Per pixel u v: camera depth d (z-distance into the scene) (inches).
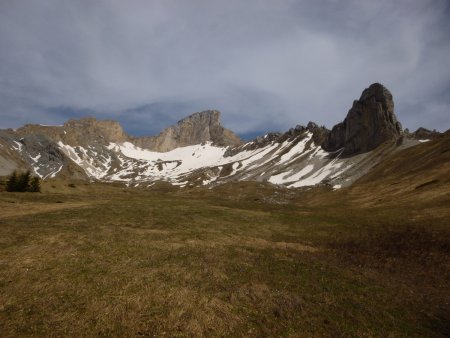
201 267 1037.2
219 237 1567.4
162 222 1831.9
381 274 1154.7
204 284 895.7
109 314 701.3
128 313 710.5
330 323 741.9
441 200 2338.8
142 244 1267.2
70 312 700.0
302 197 5137.8
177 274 952.3
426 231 1649.9
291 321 736.3
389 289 1002.1
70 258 1026.7
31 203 2282.2
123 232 1461.6
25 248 1110.4
